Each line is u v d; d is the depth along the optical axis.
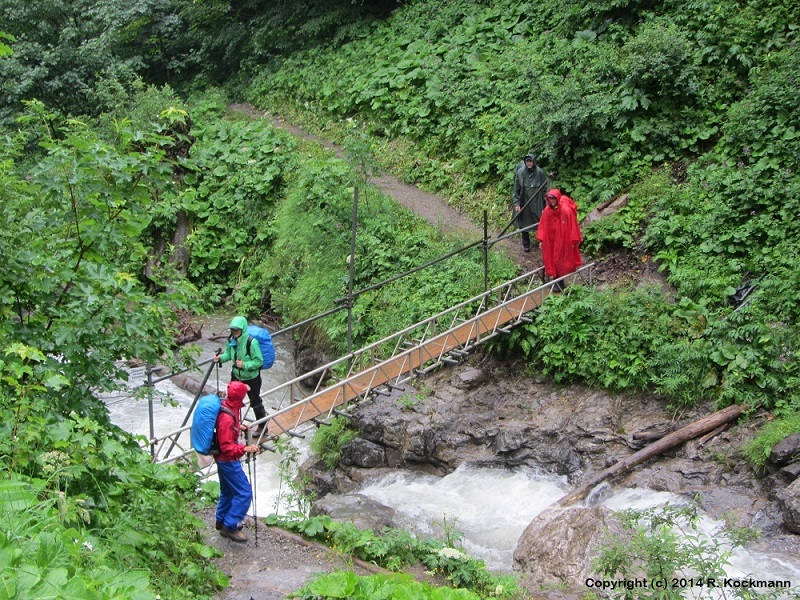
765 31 16.27
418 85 20.89
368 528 9.85
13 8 24.38
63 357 6.84
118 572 5.21
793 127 14.30
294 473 12.98
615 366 12.40
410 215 17.25
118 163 6.89
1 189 6.84
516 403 13.05
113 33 24.73
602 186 15.78
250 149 21.38
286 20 25.98
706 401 11.73
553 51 19.02
